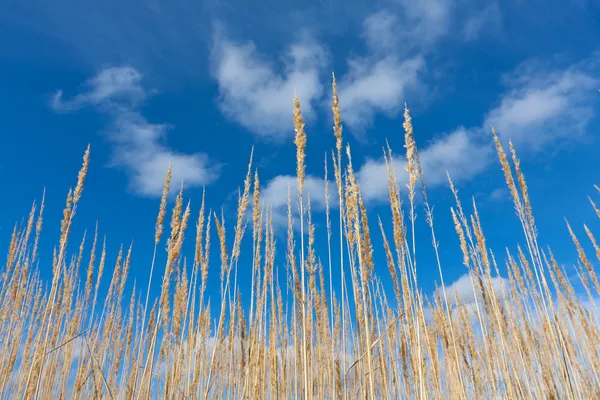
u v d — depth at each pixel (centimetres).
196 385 90
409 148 76
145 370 75
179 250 79
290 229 89
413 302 72
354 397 85
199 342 92
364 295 70
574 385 94
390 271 87
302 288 71
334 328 91
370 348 68
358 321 76
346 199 78
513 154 91
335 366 87
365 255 79
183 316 91
